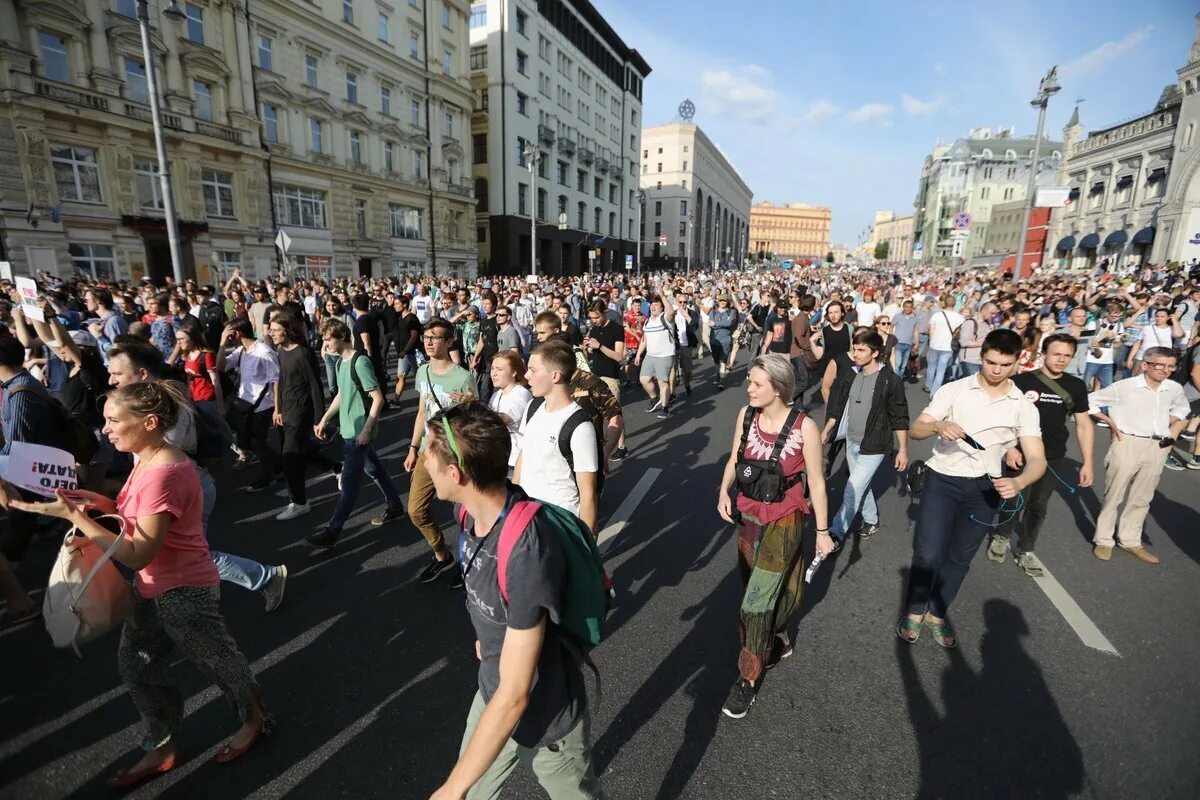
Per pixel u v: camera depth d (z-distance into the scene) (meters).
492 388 8.23
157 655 2.40
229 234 26.73
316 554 4.43
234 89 26.30
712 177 109.81
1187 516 5.41
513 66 46.50
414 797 2.36
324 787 2.39
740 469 2.94
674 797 2.34
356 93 33.47
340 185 32.72
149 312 10.19
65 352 4.69
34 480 2.68
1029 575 4.25
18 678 3.06
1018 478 3.12
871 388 4.45
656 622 3.59
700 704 2.88
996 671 3.15
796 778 2.44
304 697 2.91
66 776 2.45
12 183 19.45
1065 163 52.66
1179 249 38.19
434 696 2.93
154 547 2.16
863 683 3.04
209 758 2.54
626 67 68.19
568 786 1.80
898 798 2.35
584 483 2.94
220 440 3.61
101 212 21.86
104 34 21.34
